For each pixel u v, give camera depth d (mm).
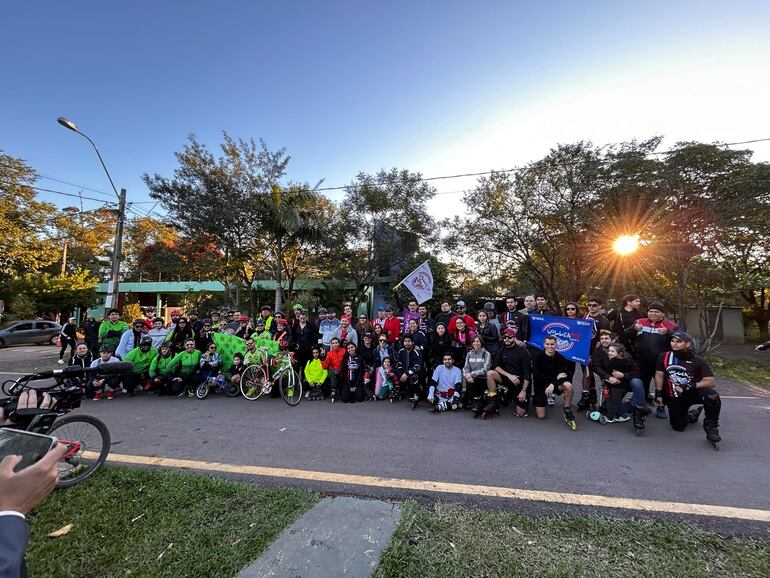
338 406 6434
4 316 20359
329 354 6949
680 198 11562
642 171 11891
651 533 2639
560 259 15688
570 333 6336
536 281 17359
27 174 20719
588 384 6070
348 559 2332
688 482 3525
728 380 8328
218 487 3268
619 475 3676
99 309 25797
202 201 13766
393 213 15758
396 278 16906
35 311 22094
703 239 11625
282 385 6934
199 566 2281
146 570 2271
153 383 7324
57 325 19828
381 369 6770
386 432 5012
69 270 31375
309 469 3822
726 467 3869
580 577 2201
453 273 17391
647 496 3250
